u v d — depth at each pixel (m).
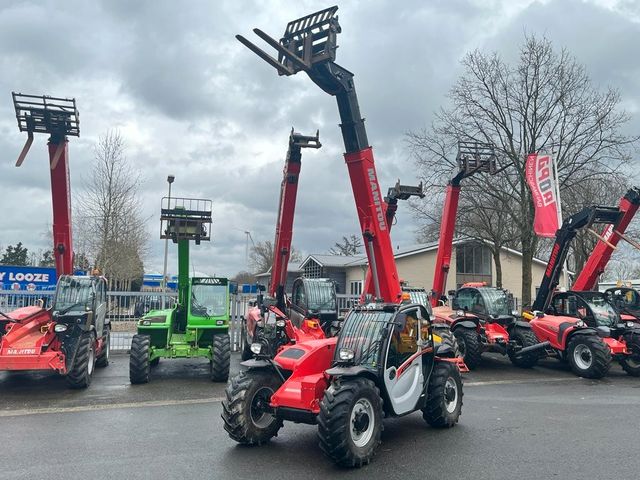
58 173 11.06
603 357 12.26
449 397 7.81
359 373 6.23
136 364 10.98
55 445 6.81
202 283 11.91
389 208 15.02
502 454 6.43
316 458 6.31
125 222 26.41
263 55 8.38
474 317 14.23
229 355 11.39
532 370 13.88
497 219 26.42
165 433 7.41
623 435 7.32
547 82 20.98
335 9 8.59
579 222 14.12
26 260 53.81
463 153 13.77
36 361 9.86
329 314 13.19
